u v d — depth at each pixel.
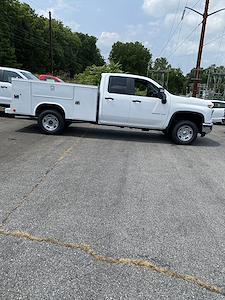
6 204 4.49
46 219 4.09
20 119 13.19
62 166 6.52
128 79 9.66
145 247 3.56
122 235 3.79
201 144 10.41
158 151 8.73
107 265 3.20
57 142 8.94
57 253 3.35
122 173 6.30
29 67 76.50
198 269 3.22
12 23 67.62
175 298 2.79
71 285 2.88
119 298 2.75
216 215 4.55
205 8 22.50
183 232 3.97
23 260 3.20
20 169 6.15
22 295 2.73
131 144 9.49
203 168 7.12
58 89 9.59
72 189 5.23
